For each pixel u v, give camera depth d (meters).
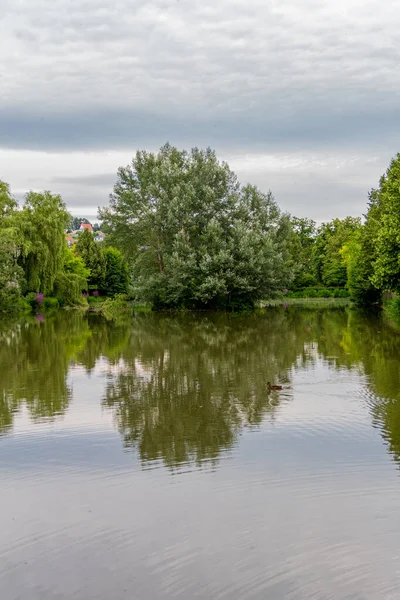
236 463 12.41
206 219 55.62
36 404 18.12
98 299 83.56
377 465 12.05
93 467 12.47
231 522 9.69
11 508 10.56
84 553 8.91
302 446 13.40
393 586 7.77
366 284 62.56
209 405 17.52
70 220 60.38
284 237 60.59
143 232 58.34
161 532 9.44
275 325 43.12
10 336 37.44
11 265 51.19
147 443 13.97
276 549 8.78
